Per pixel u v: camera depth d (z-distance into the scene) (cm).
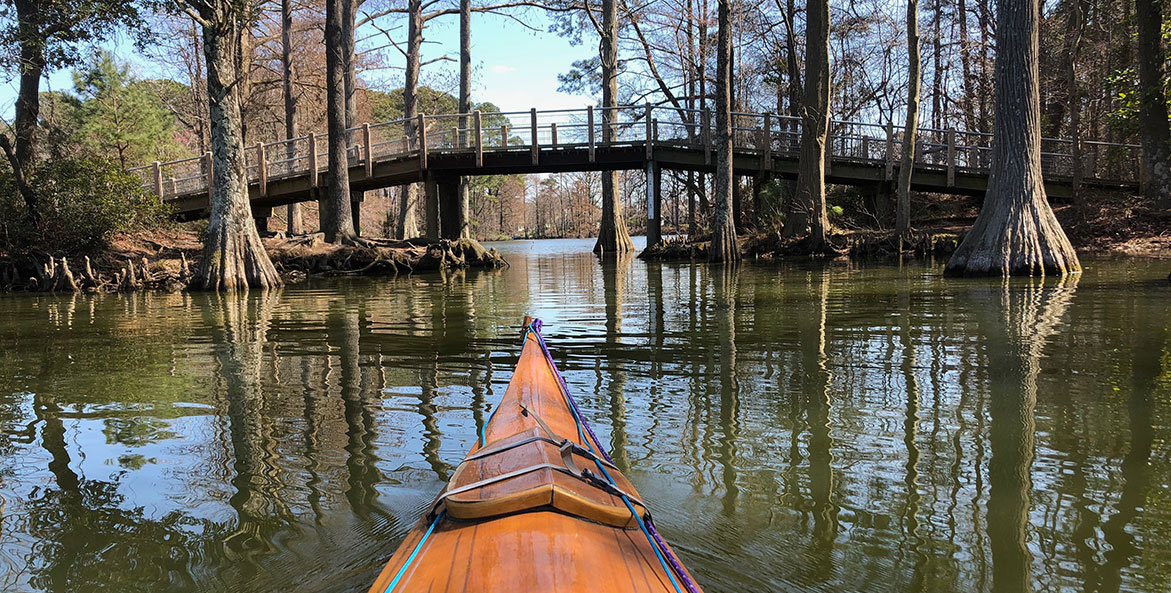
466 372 635
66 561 314
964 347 673
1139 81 1928
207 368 675
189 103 3703
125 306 1245
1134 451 405
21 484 395
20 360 732
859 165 2161
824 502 353
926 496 358
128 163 2522
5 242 1736
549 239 7944
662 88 2933
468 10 2923
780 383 566
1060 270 1238
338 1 2056
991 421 462
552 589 184
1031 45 1270
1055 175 2120
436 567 205
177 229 2327
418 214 5166
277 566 305
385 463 415
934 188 2192
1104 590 275
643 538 234
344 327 914
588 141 2273
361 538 327
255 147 2212
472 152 2259
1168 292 990
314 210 4641
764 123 2222
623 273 1739
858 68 3238
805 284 1275
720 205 1964
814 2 2003
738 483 377
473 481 254
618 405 515
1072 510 339
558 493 228
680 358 666
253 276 1531
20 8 1664
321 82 3506
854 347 691
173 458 430
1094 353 630
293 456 429
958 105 2933
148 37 1695
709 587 280
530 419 321
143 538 332
